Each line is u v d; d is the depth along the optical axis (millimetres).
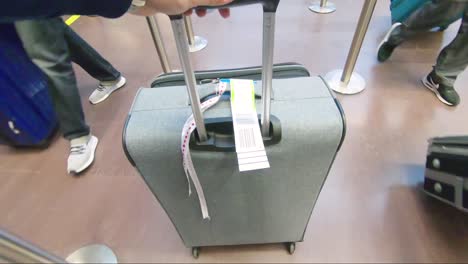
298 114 584
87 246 1004
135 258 968
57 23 1090
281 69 753
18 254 571
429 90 1520
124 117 1493
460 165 874
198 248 959
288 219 807
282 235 877
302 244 969
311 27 2111
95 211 1103
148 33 2162
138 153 580
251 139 532
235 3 417
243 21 2213
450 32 1982
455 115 1382
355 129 1335
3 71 1148
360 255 936
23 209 1128
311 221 1022
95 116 1514
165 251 979
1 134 1281
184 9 415
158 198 708
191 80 484
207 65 1804
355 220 1020
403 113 1406
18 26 969
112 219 1073
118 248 994
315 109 592
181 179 645
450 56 1348
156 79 744
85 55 1454
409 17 1584
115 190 1164
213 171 625
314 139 577
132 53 1967
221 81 616
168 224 1046
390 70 1680
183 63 468
